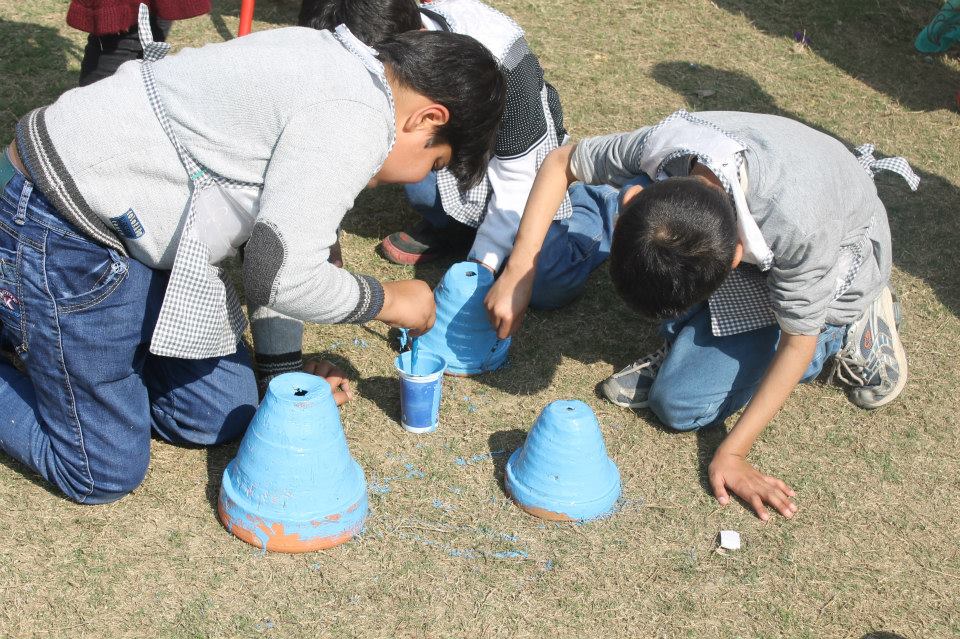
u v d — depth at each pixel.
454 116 2.11
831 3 5.86
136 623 2.12
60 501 2.42
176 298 2.12
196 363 2.48
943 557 2.47
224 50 2.04
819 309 2.52
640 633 2.20
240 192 2.09
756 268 2.70
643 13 5.67
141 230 2.12
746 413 2.65
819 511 2.59
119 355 2.25
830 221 2.46
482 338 2.97
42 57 4.57
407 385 2.63
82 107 2.04
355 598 2.22
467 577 2.30
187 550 2.31
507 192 3.18
